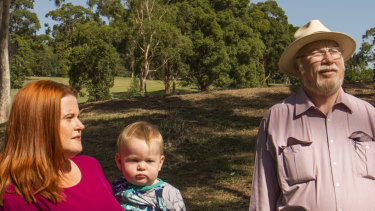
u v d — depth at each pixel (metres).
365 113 2.59
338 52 2.58
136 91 30.22
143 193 2.59
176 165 9.41
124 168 2.57
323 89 2.53
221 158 9.73
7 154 1.90
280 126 2.66
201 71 33.09
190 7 33.16
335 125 2.56
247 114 15.38
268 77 51.28
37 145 1.87
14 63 39.19
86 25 34.66
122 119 15.44
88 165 2.28
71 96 2.04
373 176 2.47
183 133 12.53
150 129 2.63
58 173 1.94
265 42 47.62
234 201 6.74
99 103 20.73
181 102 19.20
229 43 33.88
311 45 2.63
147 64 31.30
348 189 2.43
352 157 2.50
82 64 28.16
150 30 29.70
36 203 1.86
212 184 7.82
